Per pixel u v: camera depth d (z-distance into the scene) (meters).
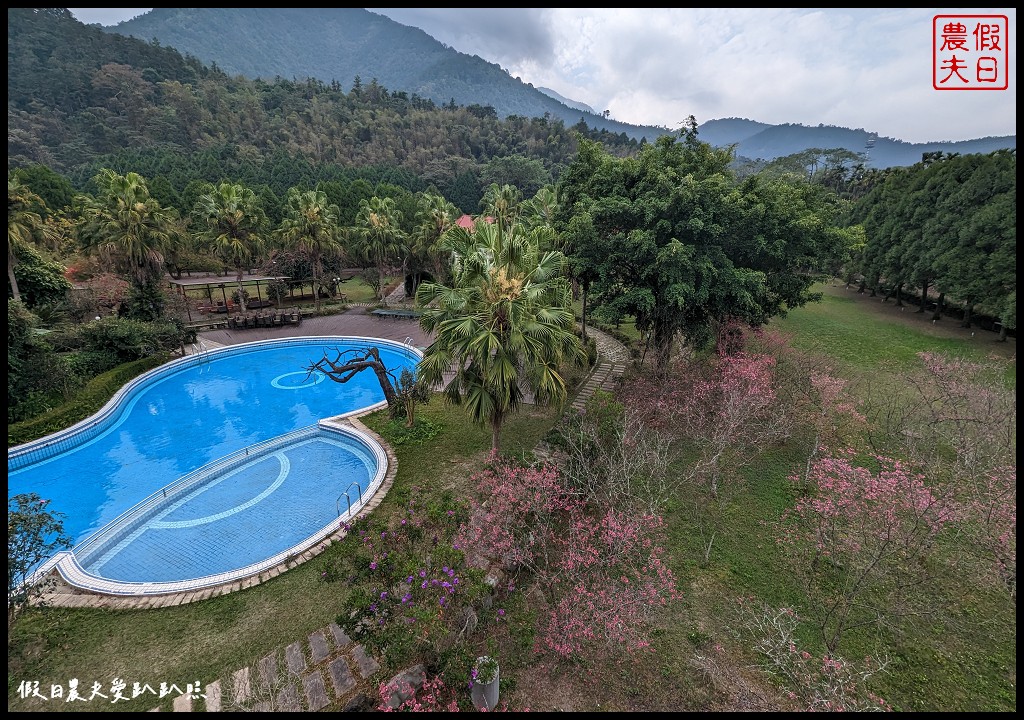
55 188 41.59
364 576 7.37
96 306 22.22
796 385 14.24
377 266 36.59
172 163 66.00
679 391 13.88
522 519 9.29
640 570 8.98
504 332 10.95
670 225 13.83
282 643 7.38
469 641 7.46
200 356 23.58
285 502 12.09
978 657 7.35
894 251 30.19
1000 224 22.08
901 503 8.55
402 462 13.01
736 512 10.90
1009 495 8.86
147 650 7.26
